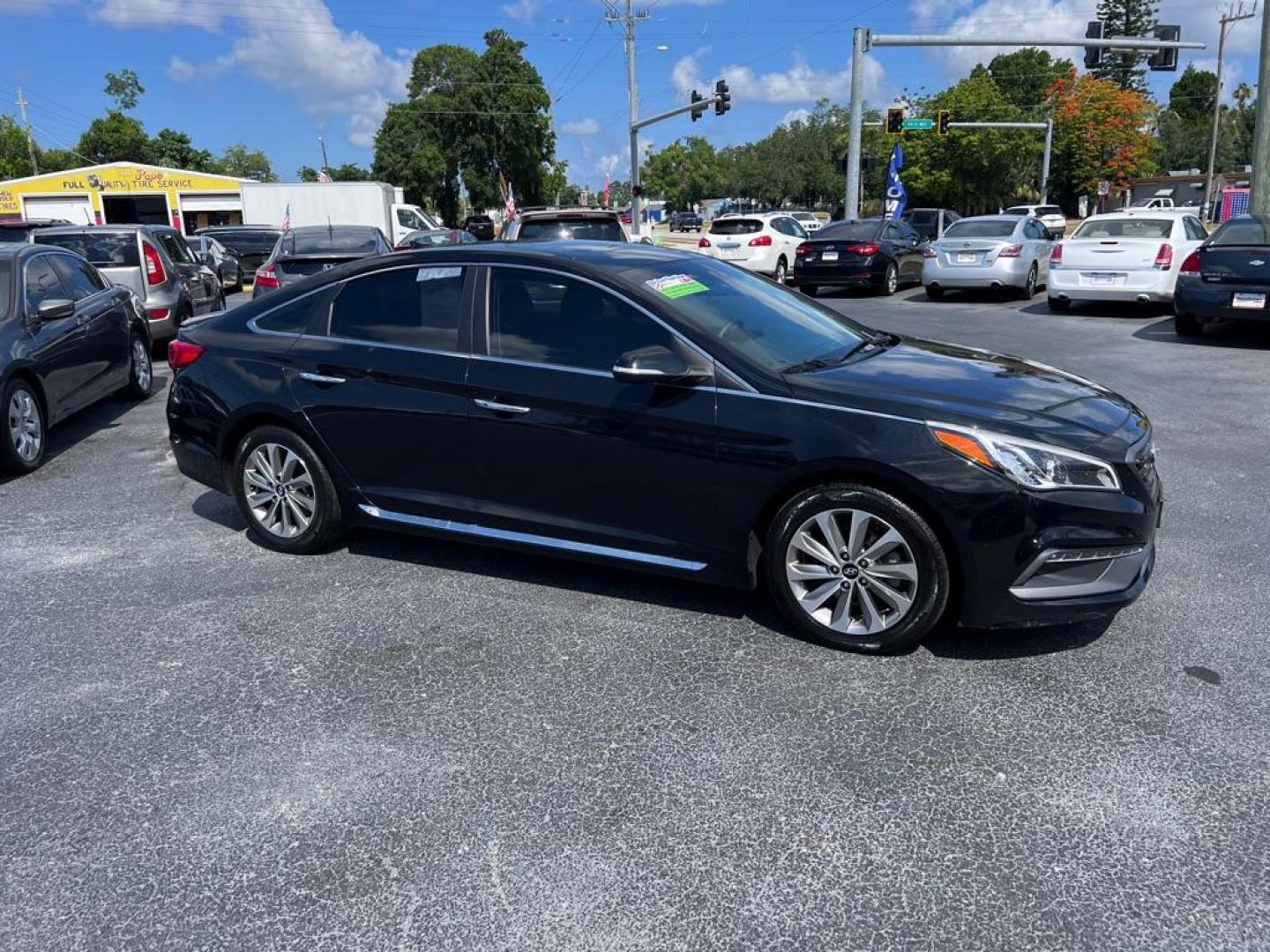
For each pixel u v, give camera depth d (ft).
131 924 8.27
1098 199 196.44
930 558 11.88
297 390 15.70
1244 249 35.53
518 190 247.70
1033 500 11.44
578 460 13.66
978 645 12.79
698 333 13.08
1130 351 36.06
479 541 14.93
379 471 15.42
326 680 12.32
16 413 21.80
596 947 7.91
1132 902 8.27
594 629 13.55
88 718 11.52
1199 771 10.05
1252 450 22.13
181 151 321.52
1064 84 193.98
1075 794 9.73
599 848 9.09
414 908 8.38
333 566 16.08
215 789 10.09
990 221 57.77
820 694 11.71
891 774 10.12
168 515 19.03
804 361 13.50
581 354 13.71
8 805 9.91
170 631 13.78
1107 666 12.22
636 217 132.67
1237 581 14.73
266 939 8.07
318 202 104.42
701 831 9.30
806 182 260.42
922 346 15.64
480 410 14.23
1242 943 7.80
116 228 37.42
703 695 11.73
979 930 8.02
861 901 8.36
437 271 14.98
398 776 10.27
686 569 13.41
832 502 12.21
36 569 16.28
